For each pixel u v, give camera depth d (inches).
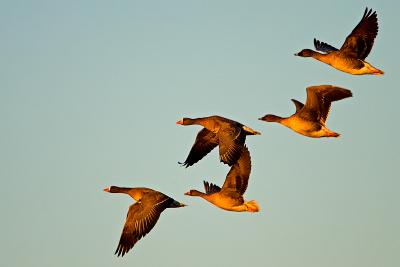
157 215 1090.7
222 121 1139.9
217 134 1139.3
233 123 1139.3
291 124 1224.8
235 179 1182.9
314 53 1242.6
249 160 1179.9
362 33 1192.2
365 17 1182.9
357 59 1203.2
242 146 1119.0
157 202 1097.4
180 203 1107.3
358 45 1200.2
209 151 1207.6
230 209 1189.1
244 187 1180.5
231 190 1183.6
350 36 1195.9
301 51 1244.5
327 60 1225.4
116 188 1143.6
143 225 1089.4
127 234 1093.1
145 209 1095.6
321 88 1189.7
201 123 1144.8
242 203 1184.2
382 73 1198.9
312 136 1223.5
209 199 1190.9
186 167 1207.6
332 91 1189.1
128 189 1142.3
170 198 1107.9
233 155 1108.5
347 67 1210.6
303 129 1219.2
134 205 1101.1
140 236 1087.0
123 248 1087.6
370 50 1194.6
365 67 1198.9
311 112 1211.9
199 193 1201.4
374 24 1183.6
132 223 1096.2
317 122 1213.1
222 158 1107.9
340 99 1192.8
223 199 1185.4
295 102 1245.7
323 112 1205.7
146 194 1107.3
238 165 1181.1
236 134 1122.7
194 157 1211.9
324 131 1210.0
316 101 1202.6
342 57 1211.2
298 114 1219.9
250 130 1136.8
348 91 1181.7
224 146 1116.5
